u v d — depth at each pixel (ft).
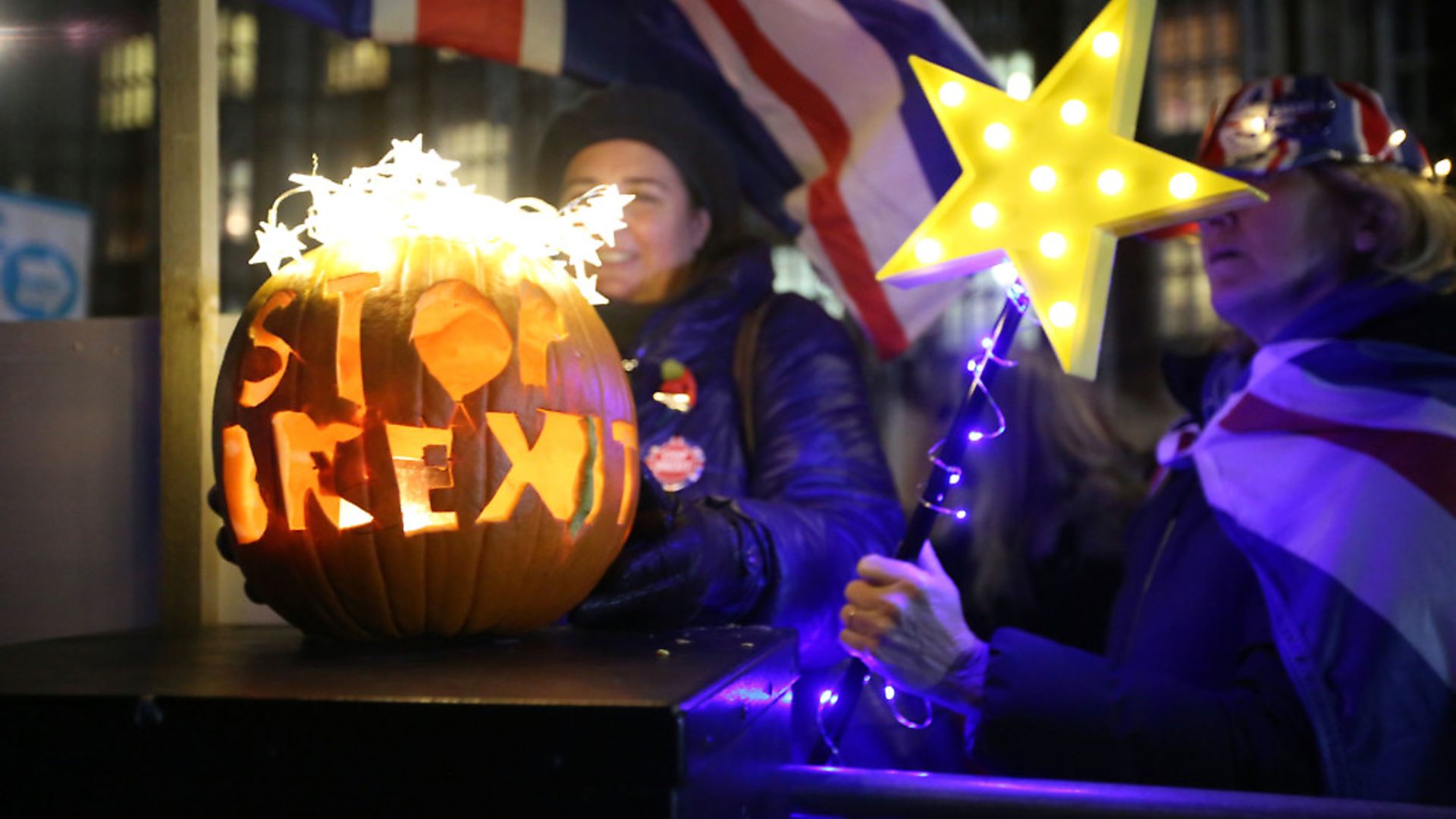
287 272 3.82
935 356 11.46
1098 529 6.86
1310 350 4.86
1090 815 3.03
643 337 5.70
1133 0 3.74
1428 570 4.13
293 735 2.48
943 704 4.70
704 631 3.94
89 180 97.50
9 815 2.59
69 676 2.85
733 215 6.16
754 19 6.55
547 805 2.40
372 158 91.30
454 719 2.43
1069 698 4.23
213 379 5.02
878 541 5.15
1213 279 5.29
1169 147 75.77
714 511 4.43
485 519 3.58
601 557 3.87
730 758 2.77
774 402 5.40
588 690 2.56
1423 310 4.82
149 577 5.39
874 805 3.23
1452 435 4.34
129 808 2.54
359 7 6.18
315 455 3.55
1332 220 4.94
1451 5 69.67
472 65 88.74
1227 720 4.14
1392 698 4.01
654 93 6.02
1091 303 3.70
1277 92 5.06
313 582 3.56
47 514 5.48
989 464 7.03
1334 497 4.39
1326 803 2.97
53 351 5.49
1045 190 3.76
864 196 6.91
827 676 5.19
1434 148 69.21
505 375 3.65
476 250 3.82
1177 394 6.23
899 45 6.52
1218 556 4.80
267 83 92.68
